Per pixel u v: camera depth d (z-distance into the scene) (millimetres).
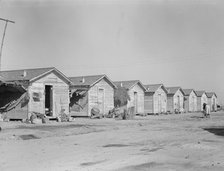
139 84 51719
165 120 36625
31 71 34875
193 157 12039
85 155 12656
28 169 10008
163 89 58312
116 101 46969
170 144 15859
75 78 44406
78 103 41562
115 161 11328
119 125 28078
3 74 35719
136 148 14586
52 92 34938
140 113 51406
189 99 68500
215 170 9727
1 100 34000
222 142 16438
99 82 42594
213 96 78625
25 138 18469
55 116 34938
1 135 19047
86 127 24562
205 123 31500
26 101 32156
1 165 10703
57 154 12930
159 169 9930
